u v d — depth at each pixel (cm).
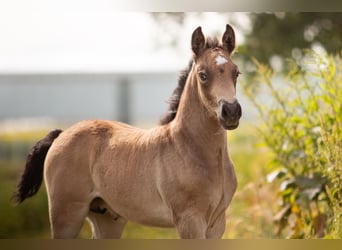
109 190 843
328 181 941
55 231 896
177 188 754
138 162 804
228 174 778
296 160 1027
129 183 810
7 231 1633
